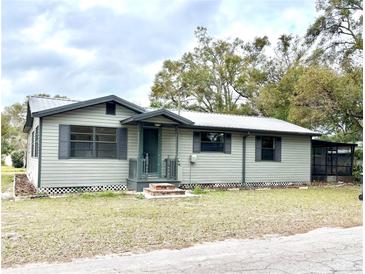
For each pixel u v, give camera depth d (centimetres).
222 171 1459
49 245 512
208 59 3225
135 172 1216
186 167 1389
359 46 1908
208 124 1398
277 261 443
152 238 566
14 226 641
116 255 470
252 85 3016
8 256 456
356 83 1692
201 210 856
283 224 697
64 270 400
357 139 2159
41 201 991
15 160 2942
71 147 1176
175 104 3148
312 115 1752
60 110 1123
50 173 1134
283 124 1744
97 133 1216
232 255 472
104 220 709
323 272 399
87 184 1193
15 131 3712
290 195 1227
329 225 695
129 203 966
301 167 1656
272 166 1574
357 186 1622
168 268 412
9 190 1262
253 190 1401
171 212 819
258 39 3228
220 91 3166
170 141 1361
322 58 2188
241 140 1506
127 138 1267
